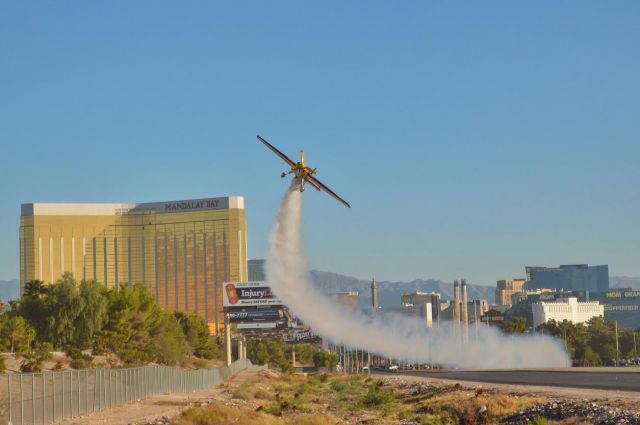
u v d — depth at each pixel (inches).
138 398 3112.7
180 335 7426.2
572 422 2169.0
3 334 4889.3
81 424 2174.0
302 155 4766.2
